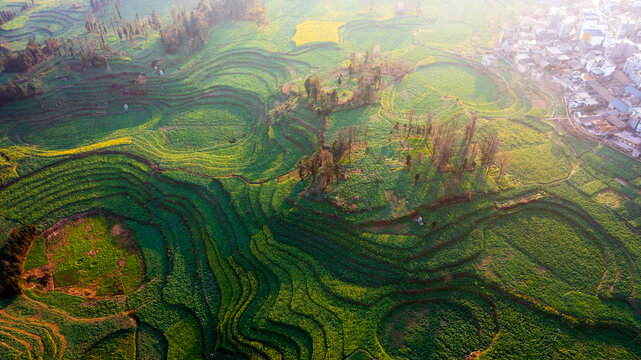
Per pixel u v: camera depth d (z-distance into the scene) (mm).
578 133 100875
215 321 75000
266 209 90000
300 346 66812
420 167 91312
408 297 71875
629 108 100688
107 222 99000
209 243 88500
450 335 66750
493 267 74312
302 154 103562
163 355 72750
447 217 81500
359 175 90438
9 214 100375
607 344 63531
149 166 110812
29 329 76000
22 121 127188
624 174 88375
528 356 62812
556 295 69375
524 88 121375
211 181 102250
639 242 75375
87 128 127500
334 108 114312
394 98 122125
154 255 89875
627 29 126500
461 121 109812
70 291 83938
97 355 73375
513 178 90062
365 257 77562
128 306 80312
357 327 68062
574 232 79500
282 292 74688
